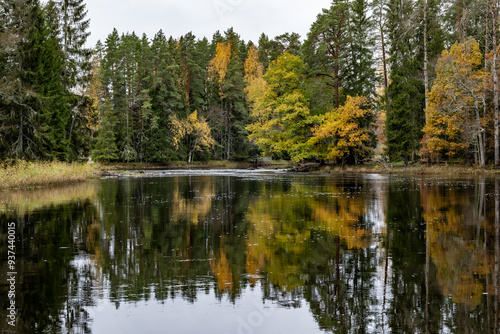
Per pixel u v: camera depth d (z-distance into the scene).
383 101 44.16
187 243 9.38
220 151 74.44
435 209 14.01
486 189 19.86
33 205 16.36
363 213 13.60
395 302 5.56
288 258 7.96
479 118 30.41
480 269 7.05
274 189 23.12
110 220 12.70
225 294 5.93
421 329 4.69
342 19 43.03
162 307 5.44
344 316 5.08
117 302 5.63
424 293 5.89
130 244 9.33
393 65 38.47
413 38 39.81
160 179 33.94
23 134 28.70
